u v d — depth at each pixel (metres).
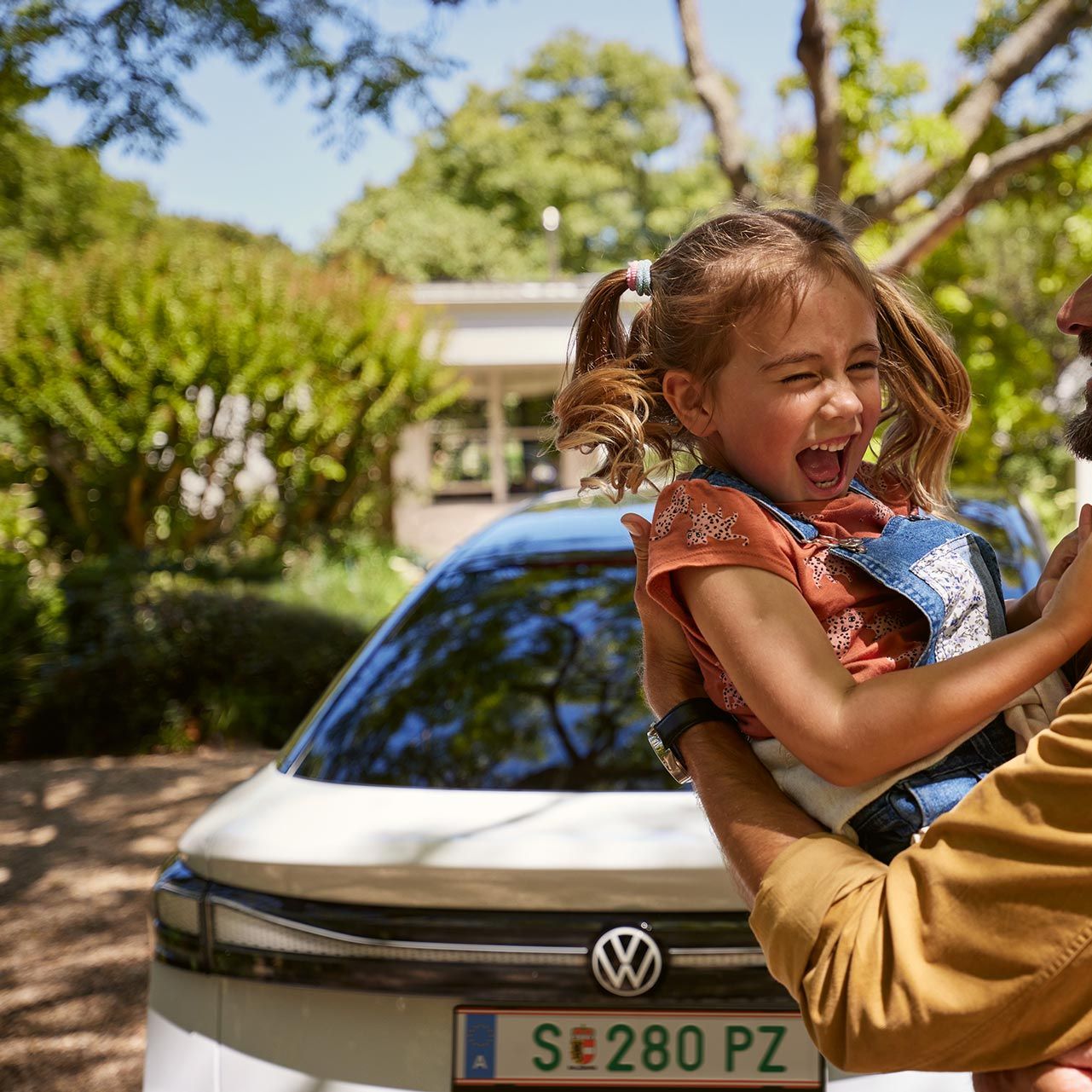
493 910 1.90
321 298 12.58
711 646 1.25
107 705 7.59
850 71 9.33
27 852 5.60
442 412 19.53
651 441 1.52
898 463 1.55
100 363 11.50
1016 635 1.09
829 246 1.31
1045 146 8.98
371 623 8.58
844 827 1.21
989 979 0.96
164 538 11.67
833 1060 1.05
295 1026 1.98
